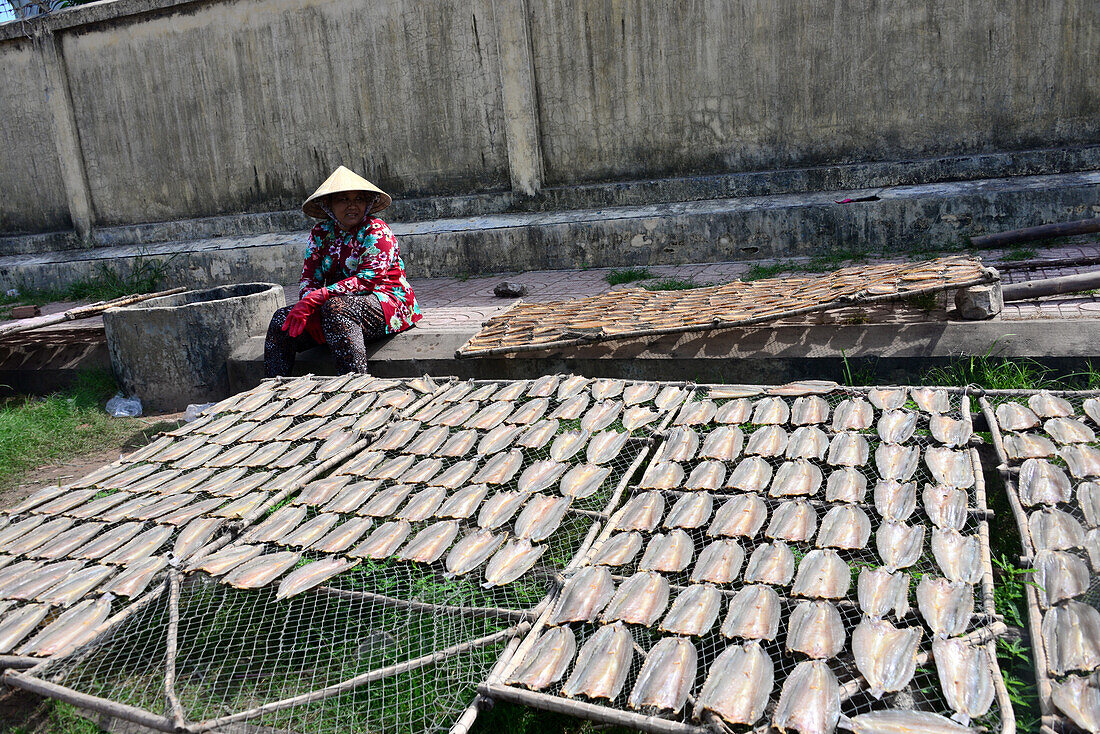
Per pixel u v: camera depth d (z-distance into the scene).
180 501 3.07
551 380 3.92
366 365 4.64
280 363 4.67
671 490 2.82
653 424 3.38
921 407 3.14
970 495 2.63
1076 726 1.67
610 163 7.75
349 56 8.25
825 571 2.29
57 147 9.51
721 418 3.29
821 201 6.89
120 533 2.86
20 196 10.01
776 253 7.04
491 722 2.13
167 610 2.45
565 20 7.51
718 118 7.33
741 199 7.28
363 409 3.85
